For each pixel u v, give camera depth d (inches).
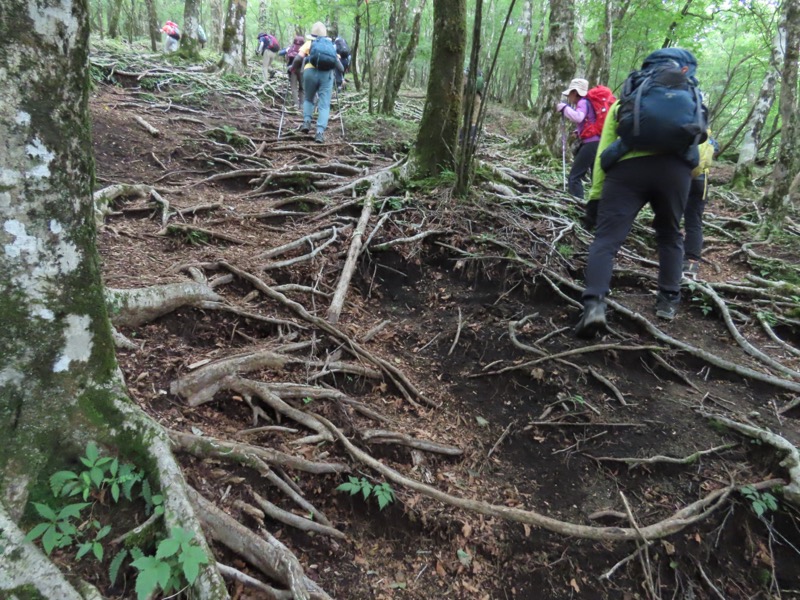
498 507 96.5
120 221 162.9
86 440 69.9
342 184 214.8
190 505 68.6
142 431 73.5
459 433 122.7
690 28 439.5
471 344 146.5
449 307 161.8
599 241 128.0
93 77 303.3
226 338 121.4
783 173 226.1
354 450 102.7
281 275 152.5
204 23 1202.0
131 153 226.4
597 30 495.2
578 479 113.2
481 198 204.8
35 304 65.6
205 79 368.8
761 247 218.7
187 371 102.5
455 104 220.7
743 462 114.4
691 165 122.0
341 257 166.9
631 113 118.1
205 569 62.6
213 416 99.7
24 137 60.8
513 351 141.6
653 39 491.2
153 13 588.1
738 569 100.4
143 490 69.8
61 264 67.6
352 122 335.6
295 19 465.1
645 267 187.0
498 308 157.6
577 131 230.1
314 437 103.0
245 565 76.2
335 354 128.5
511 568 97.3
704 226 241.8
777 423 123.4
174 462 72.9
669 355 143.3
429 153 223.8
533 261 170.4
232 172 221.1
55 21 60.4
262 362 112.7
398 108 489.4
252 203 198.8
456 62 215.8
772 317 161.0
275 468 93.8
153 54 461.1
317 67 279.7
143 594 57.2
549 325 152.1
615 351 141.6
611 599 94.8
